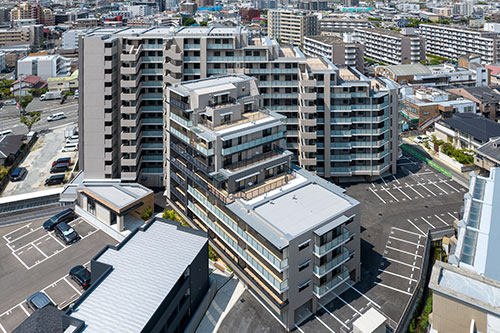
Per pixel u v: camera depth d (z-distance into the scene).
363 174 97.94
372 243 75.81
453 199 90.75
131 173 93.56
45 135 147.12
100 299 49.88
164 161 96.44
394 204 89.50
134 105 92.94
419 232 79.00
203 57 94.56
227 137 67.12
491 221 53.25
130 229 80.25
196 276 58.94
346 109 93.62
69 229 79.38
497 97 143.00
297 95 96.50
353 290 64.06
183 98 75.44
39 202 93.44
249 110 78.94
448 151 110.56
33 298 61.12
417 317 60.06
